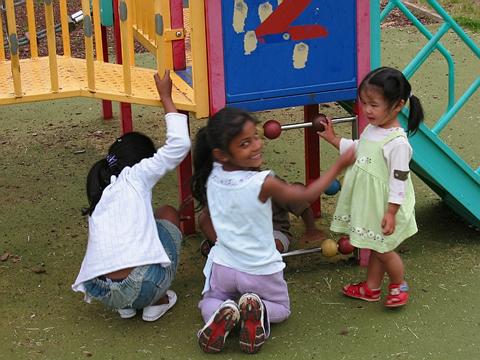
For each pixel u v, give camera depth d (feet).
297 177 18.54
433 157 15.43
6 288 14.89
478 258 15.44
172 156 13.71
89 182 14.10
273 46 14.29
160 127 21.65
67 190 18.38
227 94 14.30
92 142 20.83
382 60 26.91
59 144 20.76
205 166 13.44
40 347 13.43
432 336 13.44
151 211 13.85
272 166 19.10
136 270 13.42
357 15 14.53
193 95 14.60
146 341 13.52
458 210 16.40
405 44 28.89
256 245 13.17
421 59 15.43
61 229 16.81
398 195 13.42
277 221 15.25
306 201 12.89
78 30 32.14
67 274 15.29
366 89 13.42
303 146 20.16
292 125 14.60
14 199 18.04
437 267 15.20
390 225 13.47
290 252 15.01
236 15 14.05
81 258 15.79
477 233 16.28
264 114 22.33
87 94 14.07
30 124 22.08
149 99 14.14
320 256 15.67
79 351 13.33
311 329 13.67
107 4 19.71
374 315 13.97
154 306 13.98
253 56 14.26
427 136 15.31
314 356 13.08
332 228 14.24
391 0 15.16
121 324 13.93
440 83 24.39
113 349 13.37
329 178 12.87
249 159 12.99
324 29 14.44
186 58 17.53
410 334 13.51
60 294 14.71
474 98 22.95
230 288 13.44
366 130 13.85
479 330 13.56
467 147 19.97
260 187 12.87
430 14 32.32
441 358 12.98
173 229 14.16
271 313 13.44
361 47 14.65
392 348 13.21
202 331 13.07
